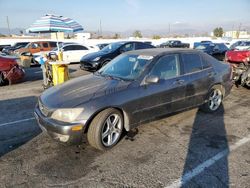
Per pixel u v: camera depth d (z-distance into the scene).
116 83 4.05
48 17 8.49
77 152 3.75
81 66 11.84
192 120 5.07
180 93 4.63
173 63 4.66
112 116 3.82
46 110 3.67
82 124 3.47
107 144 3.79
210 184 2.97
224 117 5.27
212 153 3.71
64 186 2.94
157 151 3.77
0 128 4.71
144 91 4.08
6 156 3.64
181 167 3.34
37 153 3.73
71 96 3.73
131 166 3.36
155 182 3.01
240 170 3.26
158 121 4.98
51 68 8.07
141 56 4.63
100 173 3.20
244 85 8.42
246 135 4.36
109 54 11.27
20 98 7.04
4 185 2.96
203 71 5.12
